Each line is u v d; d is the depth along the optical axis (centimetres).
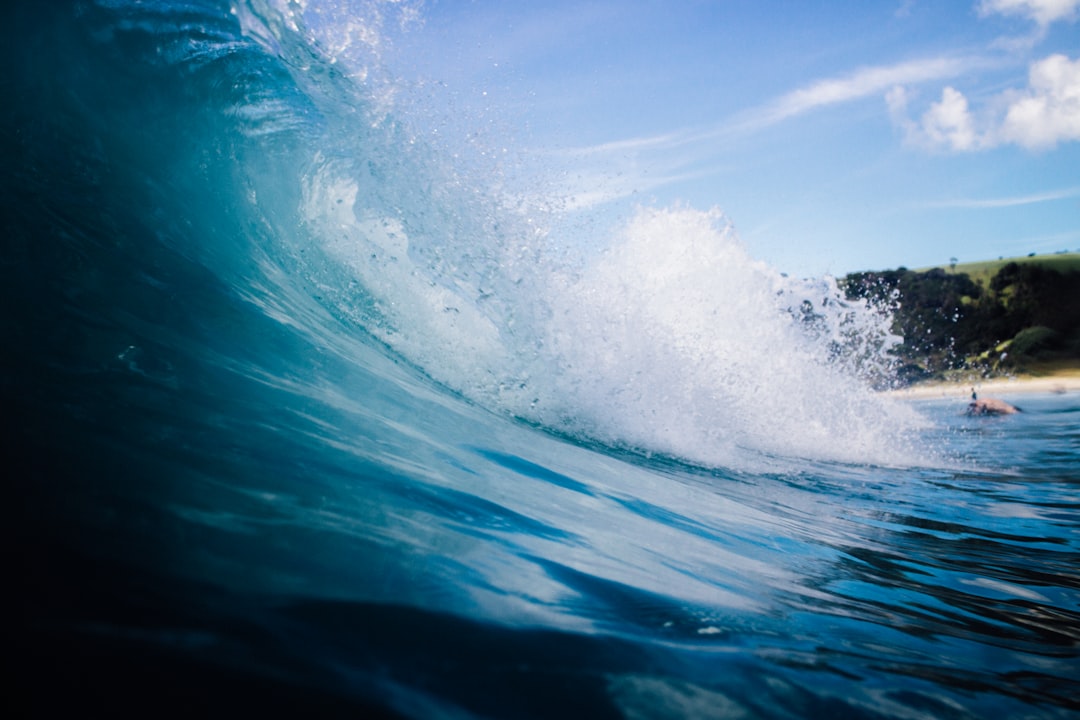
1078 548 311
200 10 318
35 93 238
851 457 580
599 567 142
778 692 98
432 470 180
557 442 340
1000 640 162
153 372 161
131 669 62
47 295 172
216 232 296
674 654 103
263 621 78
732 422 539
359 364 287
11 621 64
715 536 217
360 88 391
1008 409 1284
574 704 80
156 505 99
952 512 383
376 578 101
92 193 235
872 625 152
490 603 104
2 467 94
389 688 72
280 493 122
